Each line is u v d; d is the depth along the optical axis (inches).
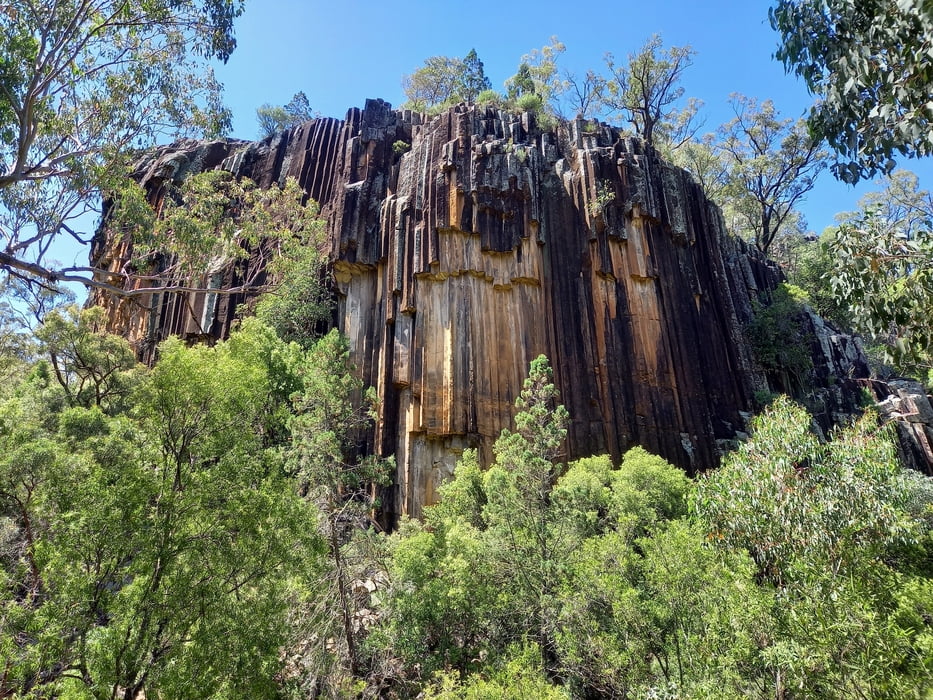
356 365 1245.7
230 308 1389.0
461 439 1107.3
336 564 656.4
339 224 1346.0
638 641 496.4
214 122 778.8
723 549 444.8
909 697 334.0
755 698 409.4
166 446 471.5
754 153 2186.3
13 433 652.1
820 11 399.9
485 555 689.6
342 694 565.6
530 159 1364.4
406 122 1550.2
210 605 426.3
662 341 1321.4
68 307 1136.2
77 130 705.0
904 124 357.4
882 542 388.2
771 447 434.9
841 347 1754.4
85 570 422.9
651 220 1421.0
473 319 1195.3
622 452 1180.5
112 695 382.3
